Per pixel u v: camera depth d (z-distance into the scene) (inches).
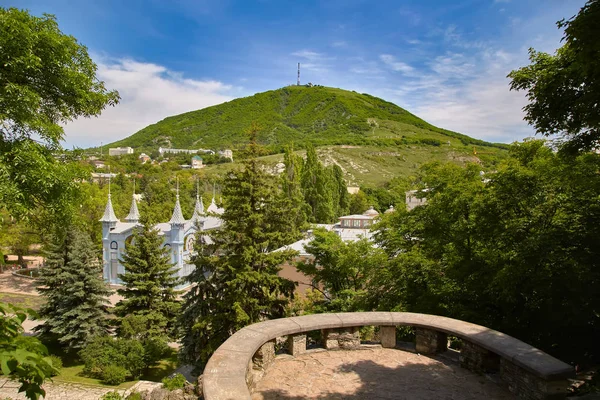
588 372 390.9
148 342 956.6
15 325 135.3
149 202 3117.6
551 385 204.4
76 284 973.8
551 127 387.9
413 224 775.1
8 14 462.0
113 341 952.3
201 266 789.9
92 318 1013.8
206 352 708.7
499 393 231.1
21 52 463.2
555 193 517.3
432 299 607.2
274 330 269.1
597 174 455.8
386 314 307.7
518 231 507.8
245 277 697.6
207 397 181.0
